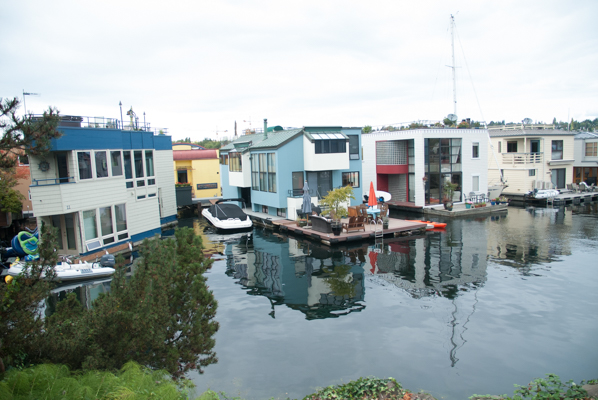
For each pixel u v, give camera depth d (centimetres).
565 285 1495
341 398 779
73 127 1981
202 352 848
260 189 3198
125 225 2348
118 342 695
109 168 2217
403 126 3947
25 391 561
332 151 2862
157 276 784
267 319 1273
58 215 2067
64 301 781
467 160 3550
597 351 1019
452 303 1356
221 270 1858
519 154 4034
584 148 4438
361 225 2427
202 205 4103
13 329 632
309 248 2236
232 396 857
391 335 1132
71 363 662
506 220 2891
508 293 1430
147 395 601
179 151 4381
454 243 2225
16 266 1734
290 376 939
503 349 1039
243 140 3741
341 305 1372
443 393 855
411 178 3616
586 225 2617
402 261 1898
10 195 2475
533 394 763
